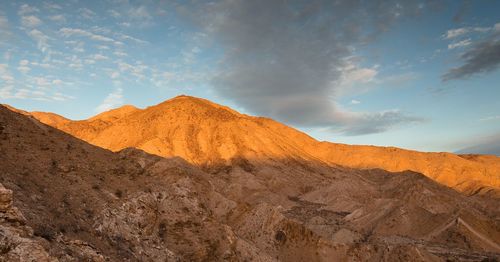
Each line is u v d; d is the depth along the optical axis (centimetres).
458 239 13525
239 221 9219
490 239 13850
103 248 5016
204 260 6384
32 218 4419
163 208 6812
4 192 3803
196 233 6762
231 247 6962
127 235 5703
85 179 6153
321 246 9325
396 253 9650
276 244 9050
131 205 6197
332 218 16000
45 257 3719
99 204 5756
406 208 15300
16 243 3634
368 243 11269
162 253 5956
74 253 4344
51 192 5406
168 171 8594
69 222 4969
